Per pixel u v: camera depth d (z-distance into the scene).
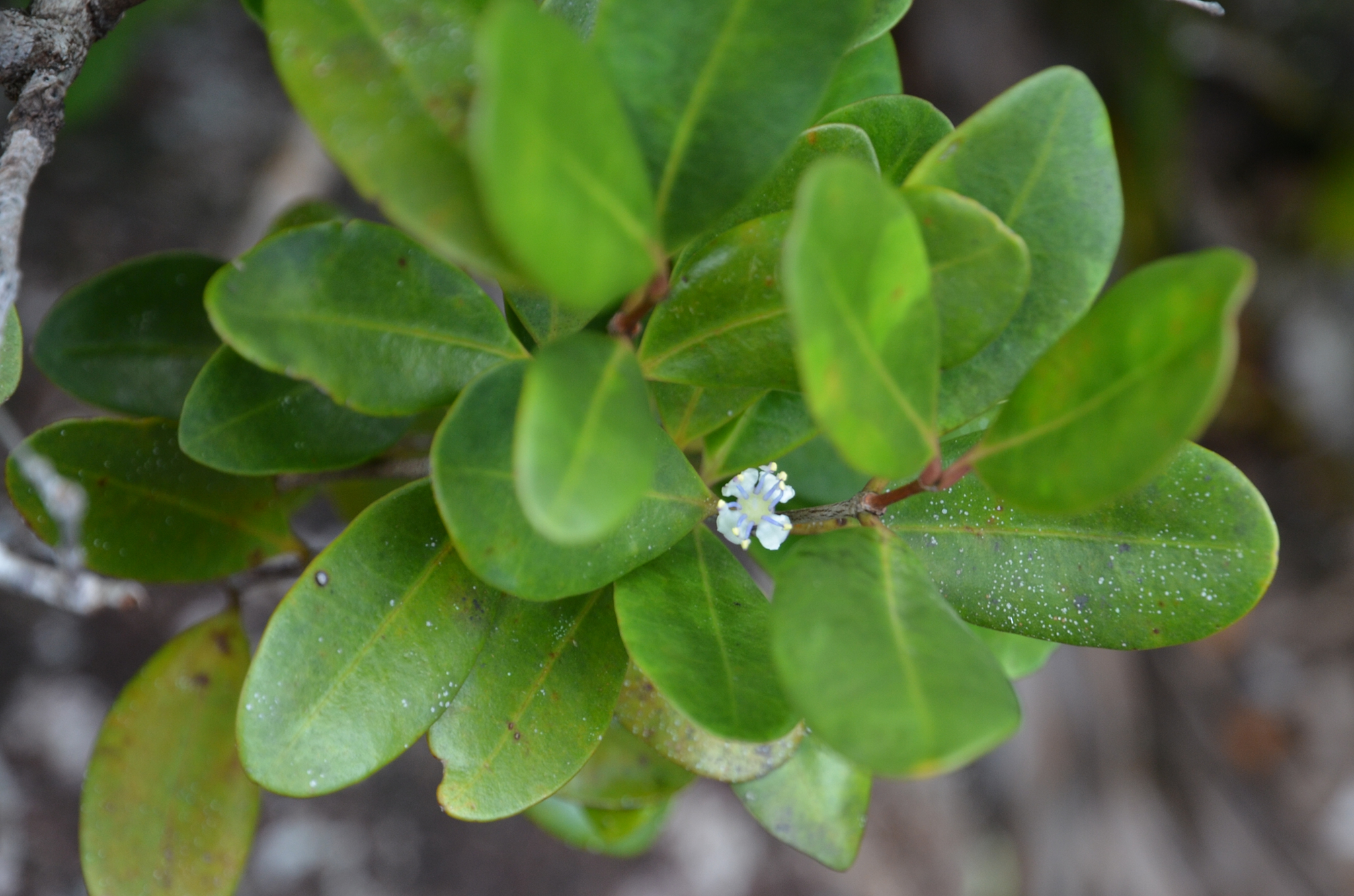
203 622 0.36
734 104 0.29
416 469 0.36
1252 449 0.97
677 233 0.29
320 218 0.39
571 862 0.65
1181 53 0.95
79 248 0.70
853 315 0.28
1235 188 1.01
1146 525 0.31
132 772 0.35
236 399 0.32
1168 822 0.73
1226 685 0.91
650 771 0.36
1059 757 0.73
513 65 0.26
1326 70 0.99
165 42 0.78
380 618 0.31
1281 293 0.99
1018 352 0.31
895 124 0.32
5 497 0.47
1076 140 0.30
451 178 0.28
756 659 0.30
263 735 0.30
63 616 0.62
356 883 0.61
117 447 0.33
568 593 0.30
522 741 0.31
